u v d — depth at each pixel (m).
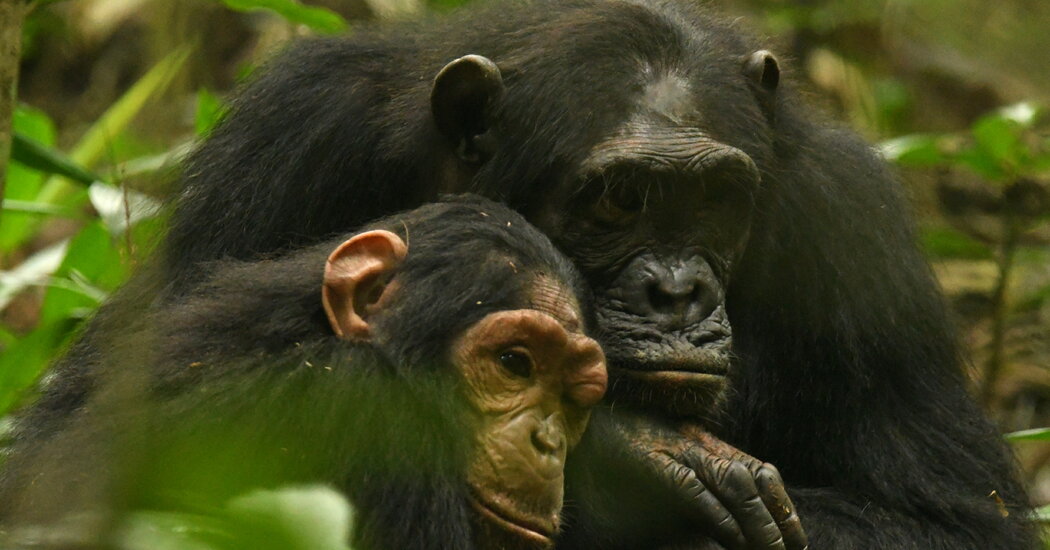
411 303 8.85
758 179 10.66
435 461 8.48
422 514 8.34
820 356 11.83
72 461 8.40
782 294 11.82
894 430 11.78
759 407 11.95
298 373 8.48
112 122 16.98
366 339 8.81
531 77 10.88
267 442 8.23
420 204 11.47
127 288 11.93
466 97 11.06
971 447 12.02
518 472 8.71
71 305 15.01
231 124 12.28
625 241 10.47
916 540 11.17
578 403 8.97
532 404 8.79
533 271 9.09
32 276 15.41
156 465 7.54
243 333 8.86
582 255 10.56
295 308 8.96
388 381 8.59
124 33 25.55
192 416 8.23
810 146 12.18
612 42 10.84
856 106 23.56
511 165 10.87
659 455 9.96
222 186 11.85
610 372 10.12
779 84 11.95
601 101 10.60
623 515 10.14
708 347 10.14
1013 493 12.13
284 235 11.62
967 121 26.25
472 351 8.73
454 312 8.80
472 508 8.72
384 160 11.47
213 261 11.21
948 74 26.38
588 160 10.45
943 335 12.43
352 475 8.25
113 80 25.14
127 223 12.78
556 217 10.66
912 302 12.15
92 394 10.20
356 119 11.70
